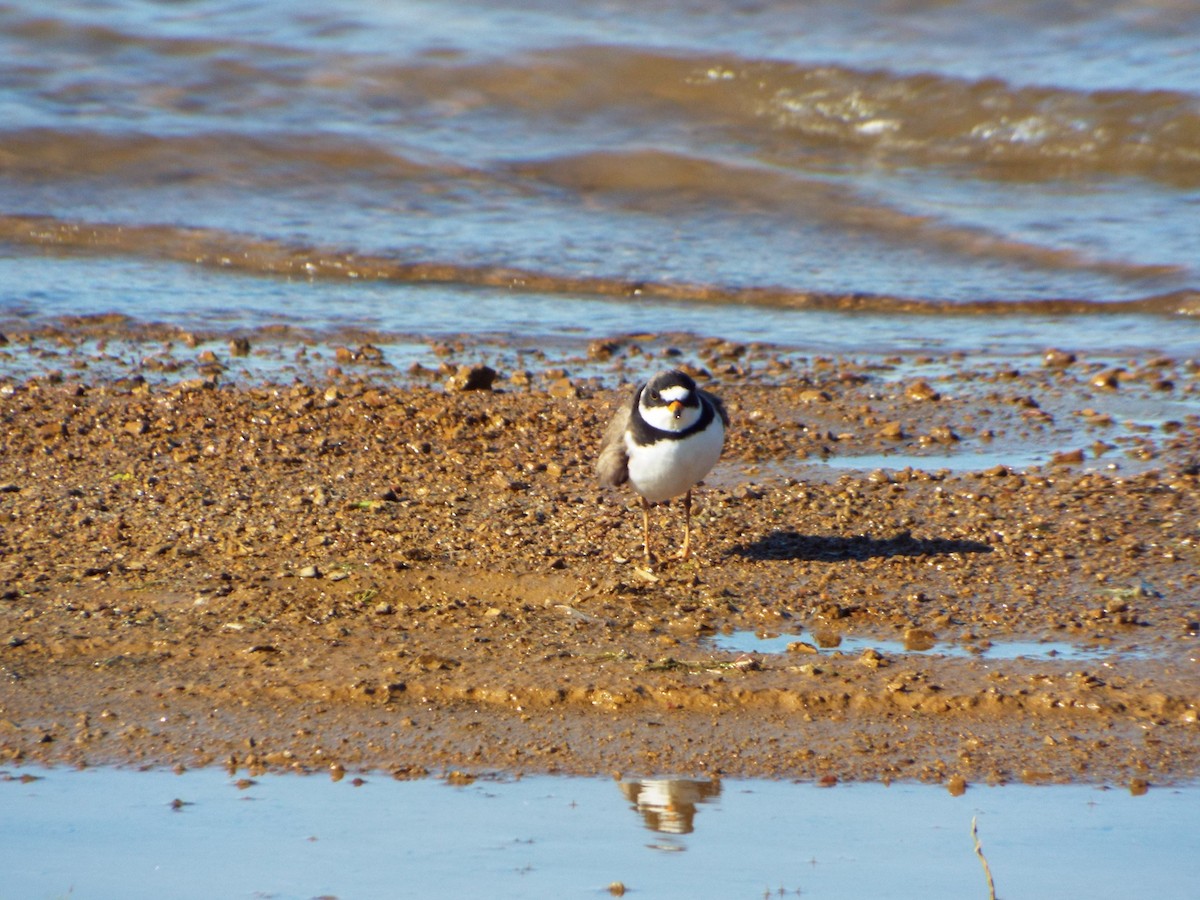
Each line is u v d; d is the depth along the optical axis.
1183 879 7.05
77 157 23.03
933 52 26.23
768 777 8.01
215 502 12.12
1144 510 12.05
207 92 25.62
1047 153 24.00
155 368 15.99
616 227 21.58
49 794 7.84
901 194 22.66
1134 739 8.33
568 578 10.67
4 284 18.92
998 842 7.38
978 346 17.50
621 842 7.40
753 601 10.27
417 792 7.86
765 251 20.75
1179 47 25.81
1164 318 18.42
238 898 6.93
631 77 26.25
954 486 12.71
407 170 23.28
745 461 13.55
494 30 27.98
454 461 13.21
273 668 9.13
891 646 9.52
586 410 14.66
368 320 18.17
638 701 8.76
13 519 11.65
